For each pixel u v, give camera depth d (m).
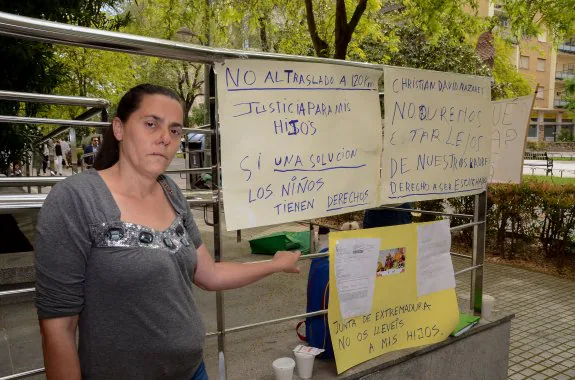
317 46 7.74
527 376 3.77
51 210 1.31
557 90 50.91
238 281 1.88
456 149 3.01
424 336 2.84
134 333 1.38
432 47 9.74
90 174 1.42
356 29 9.01
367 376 2.54
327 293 2.59
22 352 3.01
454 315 2.98
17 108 5.41
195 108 30.69
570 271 6.38
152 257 1.38
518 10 7.79
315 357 2.64
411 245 2.77
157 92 1.47
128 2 11.32
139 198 1.48
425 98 2.78
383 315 2.66
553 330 4.61
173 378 1.53
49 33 1.52
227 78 1.99
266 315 3.58
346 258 2.47
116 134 1.49
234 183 2.06
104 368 1.38
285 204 2.23
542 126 52.19
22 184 1.81
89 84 12.57
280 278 4.58
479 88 3.10
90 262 1.34
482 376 3.24
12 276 4.26
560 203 6.37
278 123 2.17
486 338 3.22
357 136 2.49
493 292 5.67
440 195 2.96
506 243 7.26
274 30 10.08
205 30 10.59
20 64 5.34
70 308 1.32
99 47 1.66
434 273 2.90
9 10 5.03
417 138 2.78
